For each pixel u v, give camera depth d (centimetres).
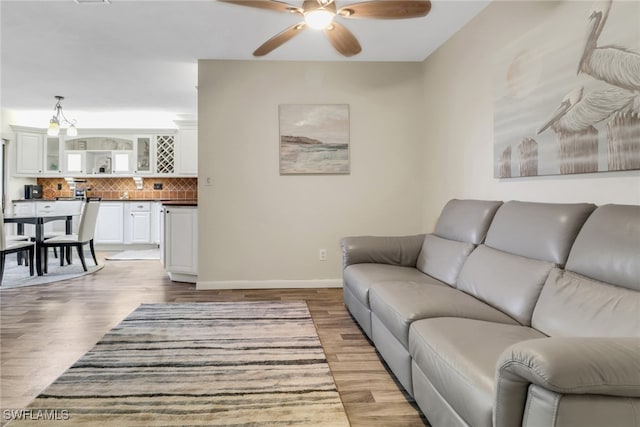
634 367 95
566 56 205
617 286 144
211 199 405
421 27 327
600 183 190
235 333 278
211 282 407
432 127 392
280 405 183
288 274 414
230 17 303
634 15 166
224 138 404
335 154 412
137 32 330
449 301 197
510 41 260
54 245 485
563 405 94
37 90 511
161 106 614
